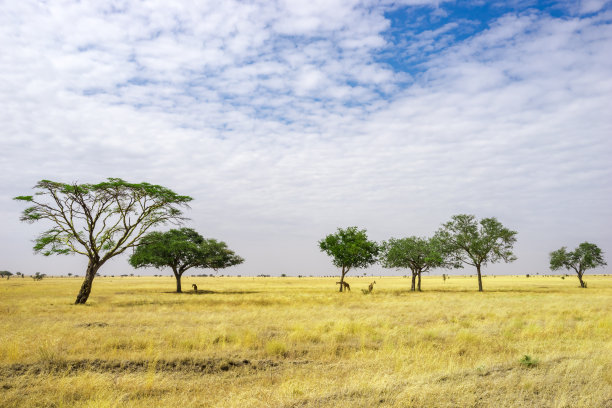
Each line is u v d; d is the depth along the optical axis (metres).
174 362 9.02
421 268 52.62
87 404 6.25
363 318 18.11
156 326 15.37
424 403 5.72
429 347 10.95
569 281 93.38
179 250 48.09
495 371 7.50
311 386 7.13
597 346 10.95
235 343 11.54
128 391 7.02
